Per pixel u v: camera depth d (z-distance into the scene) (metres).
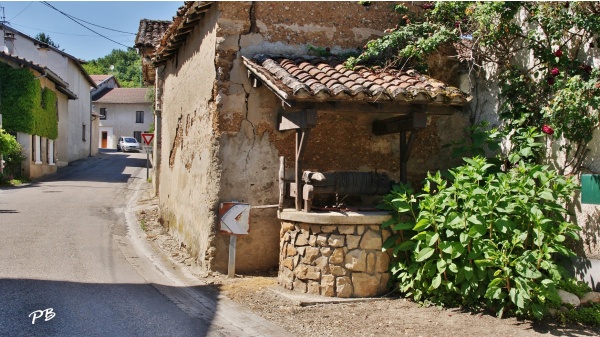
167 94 12.09
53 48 30.94
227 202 7.12
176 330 5.18
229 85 7.38
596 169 6.07
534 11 6.82
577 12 6.35
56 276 6.98
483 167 6.13
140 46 15.42
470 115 8.11
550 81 6.57
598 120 6.01
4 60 21.95
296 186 6.73
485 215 5.66
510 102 7.14
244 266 7.45
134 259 8.38
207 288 6.71
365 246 6.27
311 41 7.85
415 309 5.89
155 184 17.12
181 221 9.53
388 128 7.44
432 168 8.18
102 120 56.53
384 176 6.92
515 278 5.34
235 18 7.41
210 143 7.50
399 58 7.66
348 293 6.23
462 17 7.66
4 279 6.66
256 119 7.47
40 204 14.26
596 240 5.96
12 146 20.14
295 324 5.43
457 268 5.80
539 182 6.27
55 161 27.08
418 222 5.86
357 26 8.09
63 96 29.89
